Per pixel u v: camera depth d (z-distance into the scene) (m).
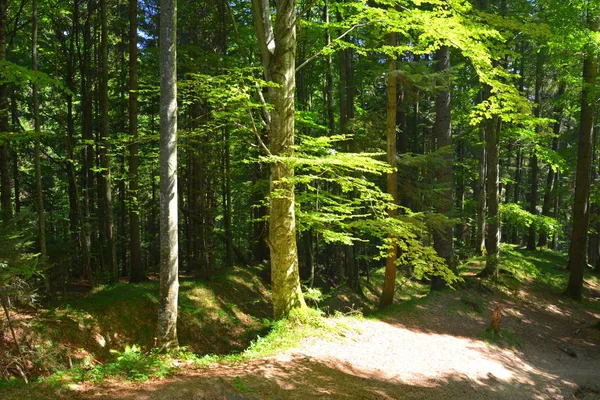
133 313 12.52
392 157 13.95
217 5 17.67
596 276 24.31
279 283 10.58
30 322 9.77
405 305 14.48
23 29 17.64
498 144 19.27
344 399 6.89
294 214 10.72
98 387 5.69
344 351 9.54
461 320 14.27
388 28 10.73
